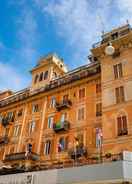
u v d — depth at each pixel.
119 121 26.94
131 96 27.42
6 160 35.59
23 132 39.44
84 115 33.09
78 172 21.08
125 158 19.53
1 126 44.34
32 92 43.56
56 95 39.16
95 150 28.66
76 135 32.06
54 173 22.69
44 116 38.31
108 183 20.16
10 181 25.84
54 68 45.69
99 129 29.81
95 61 37.91
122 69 30.28
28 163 32.84
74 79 37.25
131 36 30.53
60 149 32.38
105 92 30.28
